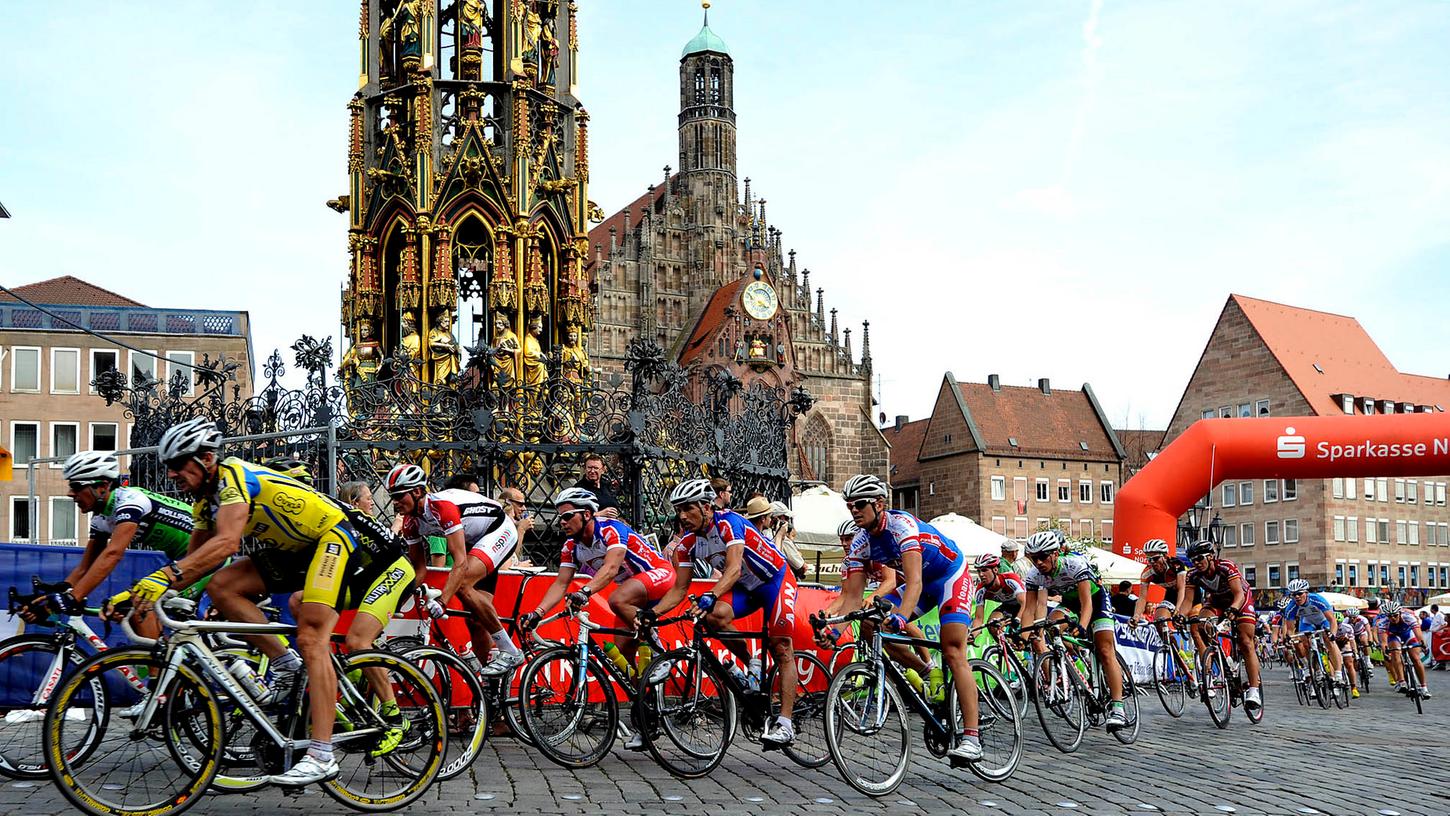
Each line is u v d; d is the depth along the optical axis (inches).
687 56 3609.7
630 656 425.7
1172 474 1120.8
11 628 479.5
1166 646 625.0
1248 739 541.6
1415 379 3639.3
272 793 341.1
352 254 795.4
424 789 324.5
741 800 351.3
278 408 617.3
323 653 306.8
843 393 3474.4
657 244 3467.0
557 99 816.3
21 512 2102.6
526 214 776.9
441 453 643.5
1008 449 3897.6
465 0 786.2
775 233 3496.6
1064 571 514.3
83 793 285.9
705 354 3245.6
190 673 294.0
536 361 761.6
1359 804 368.8
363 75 799.1
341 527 315.6
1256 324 3464.6
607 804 337.4
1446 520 3531.0
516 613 451.2
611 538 415.5
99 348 2144.4
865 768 369.1
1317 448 1089.4
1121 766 439.8
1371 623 1202.6
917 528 391.9
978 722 390.9
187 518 382.0
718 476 698.2
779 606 401.1
